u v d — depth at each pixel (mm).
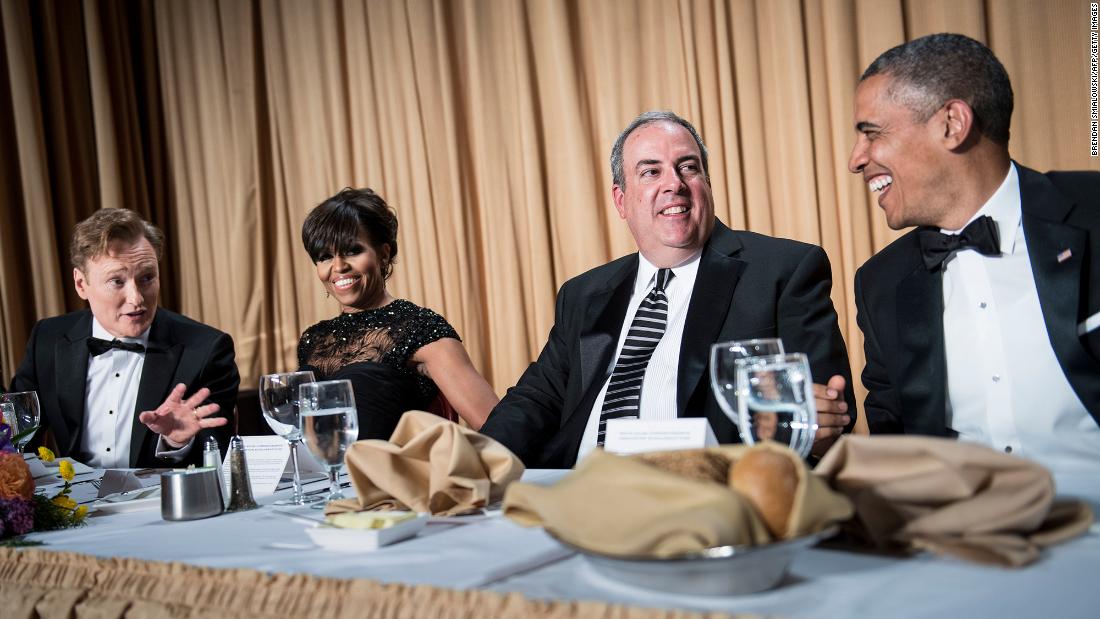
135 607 990
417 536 1105
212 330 2664
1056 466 1589
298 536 1158
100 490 1669
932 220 1774
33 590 1088
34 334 2785
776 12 3715
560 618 770
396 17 4457
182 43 4816
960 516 870
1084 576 777
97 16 4602
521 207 4250
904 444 896
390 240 2734
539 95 4180
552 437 2078
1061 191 1701
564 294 2197
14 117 4402
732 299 1940
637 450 1312
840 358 1893
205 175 4832
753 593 799
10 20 4352
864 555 896
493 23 4254
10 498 1268
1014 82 3295
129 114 4777
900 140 1723
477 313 4375
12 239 4406
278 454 1607
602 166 4102
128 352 2641
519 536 1061
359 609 863
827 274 1968
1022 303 1705
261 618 909
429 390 2625
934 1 3441
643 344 1987
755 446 871
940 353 1732
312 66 4621
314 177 4664
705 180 2041
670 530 773
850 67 3582
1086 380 1603
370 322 2617
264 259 4750
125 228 2578
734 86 3812
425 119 4398
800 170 3699
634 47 3990
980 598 748
